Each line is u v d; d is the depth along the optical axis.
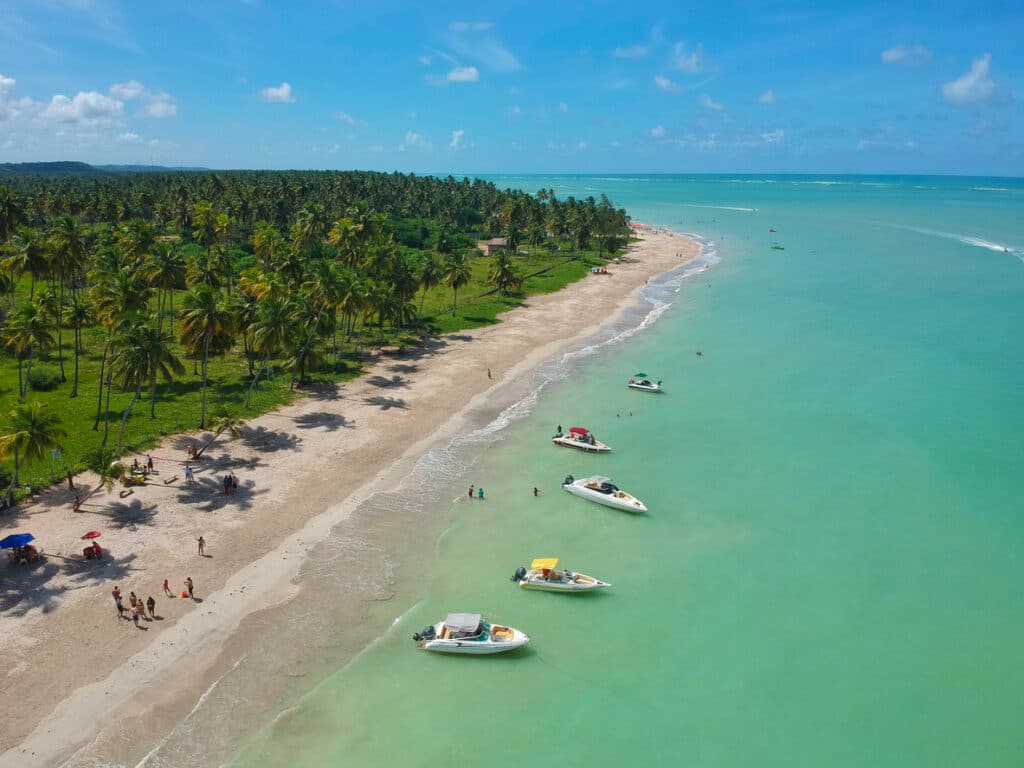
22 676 34.03
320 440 62.34
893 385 78.12
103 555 43.72
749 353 91.75
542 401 74.00
